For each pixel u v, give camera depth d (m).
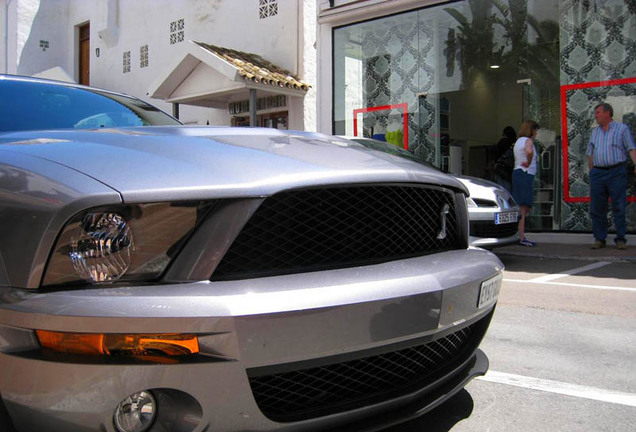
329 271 1.74
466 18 9.30
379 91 10.23
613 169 7.07
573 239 8.23
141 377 1.41
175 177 1.62
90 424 1.42
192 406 1.48
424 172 2.17
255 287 1.55
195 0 13.26
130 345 1.41
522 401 2.62
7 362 1.47
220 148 1.92
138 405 1.44
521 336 3.72
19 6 15.94
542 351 3.40
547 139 8.89
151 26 14.27
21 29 15.99
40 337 1.43
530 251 7.50
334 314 1.61
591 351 3.39
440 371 2.07
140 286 1.49
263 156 1.87
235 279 1.58
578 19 8.46
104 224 1.50
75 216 1.49
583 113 8.49
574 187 8.52
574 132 8.56
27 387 1.44
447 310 1.90
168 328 1.42
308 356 1.58
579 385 2.83
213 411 1.49
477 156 10.02
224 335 1.46
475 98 9.73
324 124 10.64
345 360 1.67
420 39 9.81
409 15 9.68
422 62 9.84
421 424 2.36
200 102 12.05
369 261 1.88
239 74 9.91
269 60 11.83
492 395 2.70
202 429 1.48
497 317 4.23
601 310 4.40
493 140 9.84
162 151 1.85
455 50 9.59
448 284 1.91
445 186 2.25
